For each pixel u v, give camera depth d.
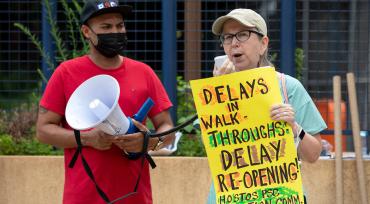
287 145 8.95
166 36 16.88
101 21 9.78
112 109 8.84
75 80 9.91
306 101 9.40
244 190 8.99
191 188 15.16
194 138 16.47
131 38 17.34
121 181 9.85
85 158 9.80
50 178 15.39
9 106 17.47
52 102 9.95
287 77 9.48
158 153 15.80
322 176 15.00
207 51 17.23
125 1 17.33
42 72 16.89
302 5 17.34
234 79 9.04
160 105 10.26
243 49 9.23
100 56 9.96
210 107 9.10
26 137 16.84
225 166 9.05
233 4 17.23
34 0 17.67
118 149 9.84
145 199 10.12
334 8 17.34
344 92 17.19
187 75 17.27
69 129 10.15
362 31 17.27
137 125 9.34
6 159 15.48
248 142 9.02
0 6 17.72
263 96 8.98
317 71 17.33
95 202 9.79
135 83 10.04
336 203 14.83
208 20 17.20
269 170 8.97
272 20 17.16
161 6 17.14
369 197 14.93
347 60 17.31
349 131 16.80
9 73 17.59
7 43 17.66
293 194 8.92
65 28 17.42
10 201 15.48
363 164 14.84
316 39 17.34
